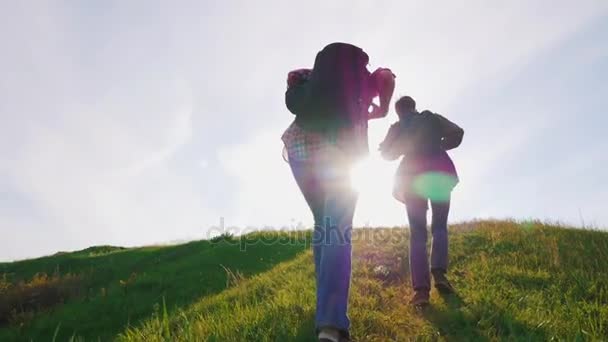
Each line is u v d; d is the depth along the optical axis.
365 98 3.35
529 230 9.04
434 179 4.88
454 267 6.27
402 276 6.12
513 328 3.55
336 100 3.17
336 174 3.14
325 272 2.91
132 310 10.55
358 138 3.21
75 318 10.93
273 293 5.59
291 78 3.39
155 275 13.60
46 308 13.81
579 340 3.14
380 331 3.64
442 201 4.95
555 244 6.92
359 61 3.30
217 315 4.56
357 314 3.91
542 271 5.75
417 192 4.85
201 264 13.77
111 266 18.94
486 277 5.46
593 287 4.71
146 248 23.14
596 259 6.00
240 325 3.88
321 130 3.19
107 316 10.65
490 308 4.08
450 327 3.79
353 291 4.86
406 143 5.05
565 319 3.79
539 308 4.11
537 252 6.92
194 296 10.36
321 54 3.24
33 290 14.86
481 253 6.92
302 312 4.05
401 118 5.24
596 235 8.27
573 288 4.82
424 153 4.98
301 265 7.62
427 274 4.52
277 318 3.93
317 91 3.16
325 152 3.16
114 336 8.84
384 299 4.73
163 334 4.12
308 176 3.30
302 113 3.23
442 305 4.41
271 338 3.53
